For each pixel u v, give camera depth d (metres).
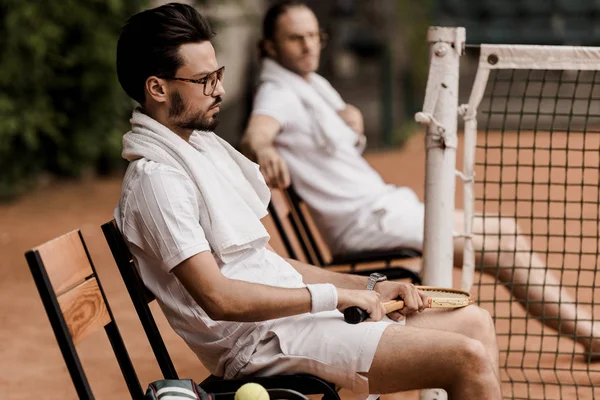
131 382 5.06
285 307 5.05
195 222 5.02
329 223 8.50
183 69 5.19
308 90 8.49
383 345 5.08
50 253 4.65
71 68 19.88
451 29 6.70
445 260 6.92
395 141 25.88
